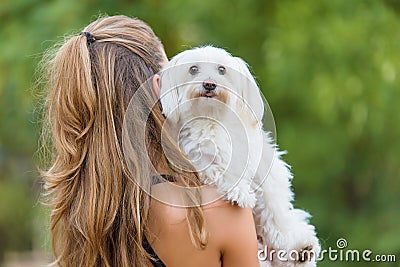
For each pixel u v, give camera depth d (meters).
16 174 15.98
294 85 9.54
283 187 3.40
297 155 10.05
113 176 2.94
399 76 9.53
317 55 9.41
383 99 9.51
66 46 3.14
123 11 9.76
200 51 3.06
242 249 2.93
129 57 3.08
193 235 2.87
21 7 10.02
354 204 10.42
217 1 9.72
